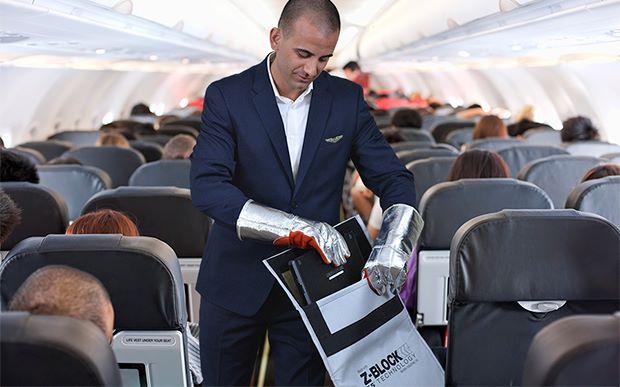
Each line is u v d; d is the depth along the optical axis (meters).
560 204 4.29
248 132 2.32
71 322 1.32
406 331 2.20
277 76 2.29
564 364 1.30
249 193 2.40
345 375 2.09
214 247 2.51
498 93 15.09
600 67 7.37
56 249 2.03
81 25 4.38
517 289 2.26
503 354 2.37
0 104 8.79
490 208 3.27
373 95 19.45
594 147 5.68
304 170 2.35
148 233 3.26
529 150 5.21
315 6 2.06
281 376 2.59
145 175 4.43
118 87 15.25
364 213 5.84
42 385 1.29
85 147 5.63
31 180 3.57
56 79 10.16
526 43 6.32
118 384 1.36
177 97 22.61
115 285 2.04
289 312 2.49
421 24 7.42
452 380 2.41
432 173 4.47
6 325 1.28
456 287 2.28
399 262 2.10
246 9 8.01
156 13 5.05
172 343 2.12
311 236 2.11
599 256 2.23
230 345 2.53
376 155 2.43
